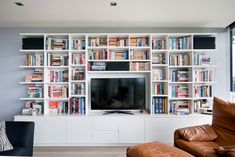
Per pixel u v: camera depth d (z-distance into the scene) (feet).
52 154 10.70
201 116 11.66
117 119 11.64
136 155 6.68
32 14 10.71
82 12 10.46
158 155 6.27
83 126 11.59
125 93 12.54
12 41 12.93
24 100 12.87
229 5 9.60
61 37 12.91
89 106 12.68
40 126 11.52
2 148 7.87
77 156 10.39
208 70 12.62
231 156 5.91
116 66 12.42
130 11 10.36
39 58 12.44
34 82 12.41
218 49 13.07
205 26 12.96
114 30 13.08
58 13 10.58
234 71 13.16
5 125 8.90
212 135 8.40
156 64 12.44
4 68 12.92
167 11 10.36
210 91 12.59
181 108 12.37
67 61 12.51
